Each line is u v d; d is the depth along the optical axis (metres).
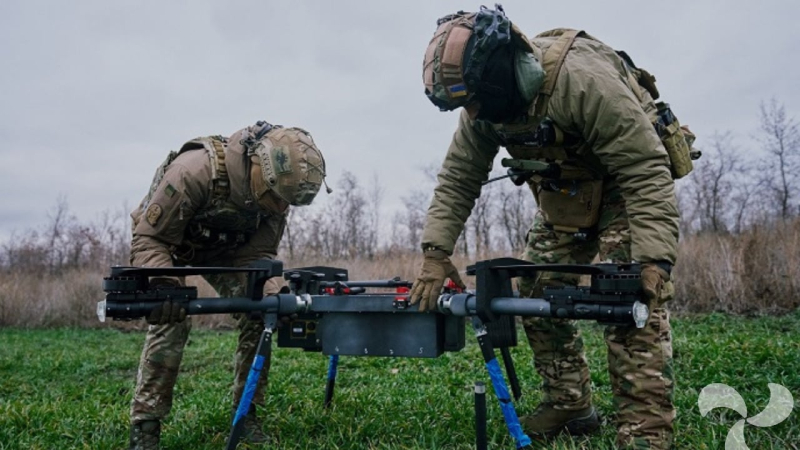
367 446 3.35
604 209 2.92
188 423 3.95
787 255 9.15
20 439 3.92
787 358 4.64
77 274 14.66
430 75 2.57
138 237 3.27
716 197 21.47
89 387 6.38
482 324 2.57
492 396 4.24
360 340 2.91
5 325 13.49
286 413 4.02
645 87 2.92
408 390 4.74
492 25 2.40
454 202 3.01
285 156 3.29
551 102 2.57
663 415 2.52
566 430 3.25
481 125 2.91
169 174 3.31
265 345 2.84
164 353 3.29
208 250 3.67
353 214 25.14
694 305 9.62
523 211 23.69
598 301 2.28
